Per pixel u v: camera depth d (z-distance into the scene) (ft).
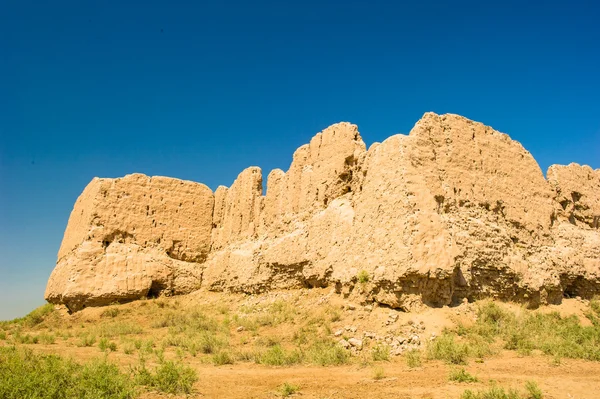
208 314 81.66
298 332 58.80
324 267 70.13
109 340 67.00
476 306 58.18
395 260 56.13
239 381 39.24
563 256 73.61
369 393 34.06
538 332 55.16
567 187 81.76
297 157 85.92
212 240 105.40
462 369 38.65
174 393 34.68
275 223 86.84
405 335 51.49
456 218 61.05
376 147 67.05
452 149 65.72
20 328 85.56
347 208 70.95
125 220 96.27
